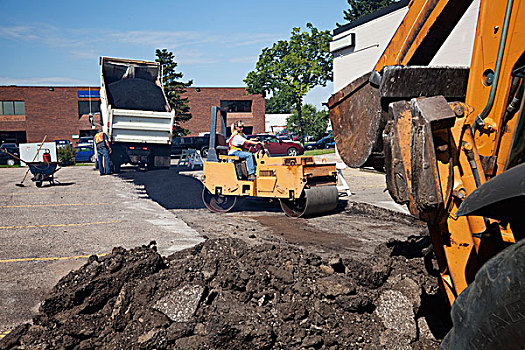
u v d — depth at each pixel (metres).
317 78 40.44
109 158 18.98
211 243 4.68
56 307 3.74
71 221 9.24
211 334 3.36
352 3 47.72
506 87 2.69
